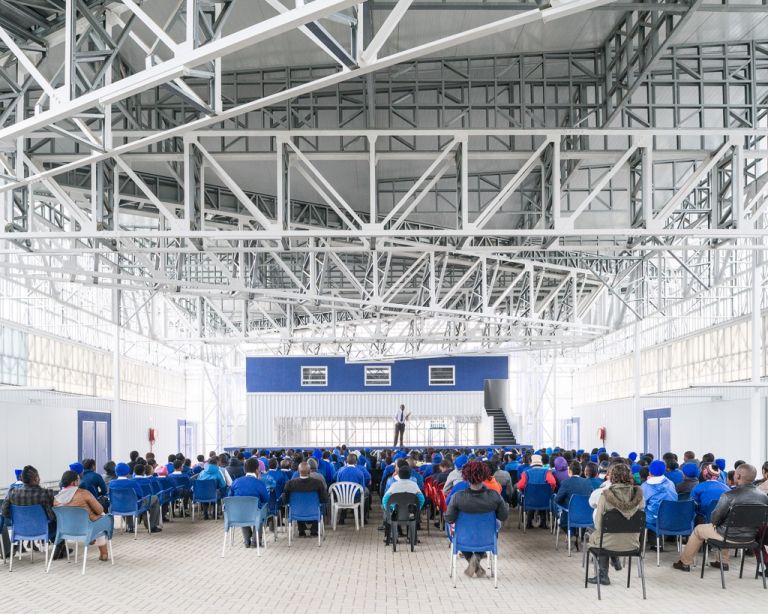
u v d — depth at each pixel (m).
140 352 46.25
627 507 9.88
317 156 15.03
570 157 15.27
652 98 15.26
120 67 14.54
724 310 31.80
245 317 32.12
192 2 7.64
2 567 12.43
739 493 10.57
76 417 27.98
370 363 42.69
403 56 7.64
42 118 9.19
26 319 31.50
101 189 14.90
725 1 13.81
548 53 15.53
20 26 11.16
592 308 45.31
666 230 14.16
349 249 19.22
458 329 41.69
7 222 16.42
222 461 18.95
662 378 39.00
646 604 9.62
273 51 14.54
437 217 23.81
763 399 23.02
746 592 10.24
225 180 14.56
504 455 21.97
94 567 12.47
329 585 10.93
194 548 14.41
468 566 11.80
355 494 16.86
